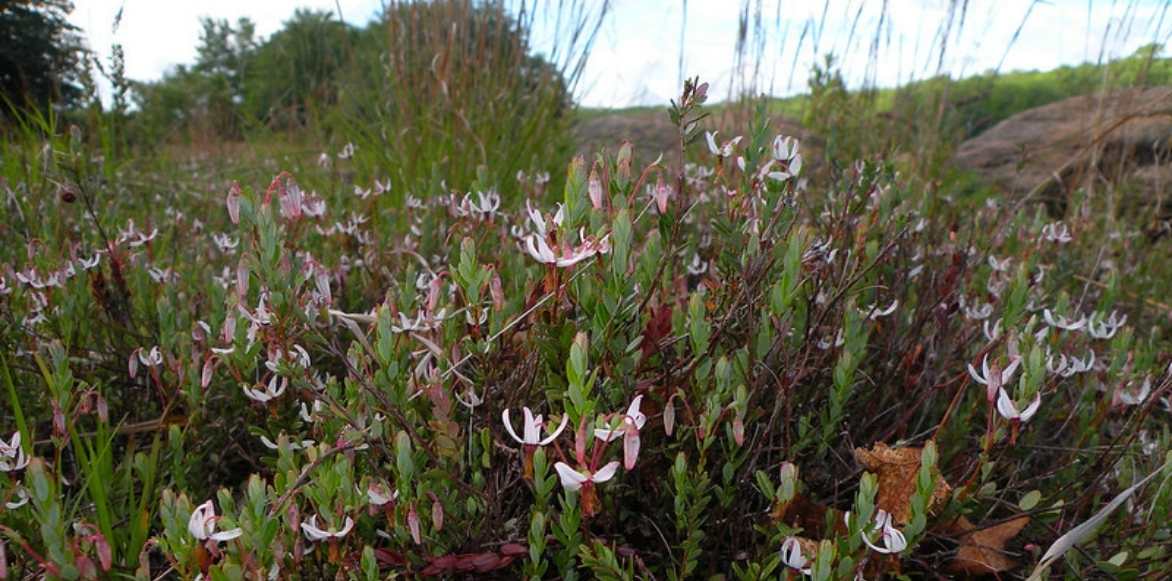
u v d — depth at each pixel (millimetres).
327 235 352
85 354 306
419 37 740
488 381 222
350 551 197
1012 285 303
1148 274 542
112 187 597
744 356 223
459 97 669
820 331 271
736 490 216
